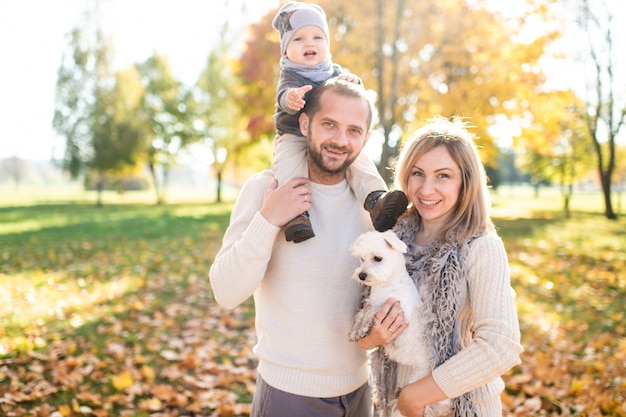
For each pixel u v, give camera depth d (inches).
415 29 441.7
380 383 83.5
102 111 1157.7
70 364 176.6
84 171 1179.9
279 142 94.0
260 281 79.4
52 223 676.7
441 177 82.3
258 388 85.5
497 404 80.1
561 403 156.6
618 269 354.6
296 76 101.0
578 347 203.2
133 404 155.3
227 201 1439.5
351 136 79.5
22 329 214.2
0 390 158.2
